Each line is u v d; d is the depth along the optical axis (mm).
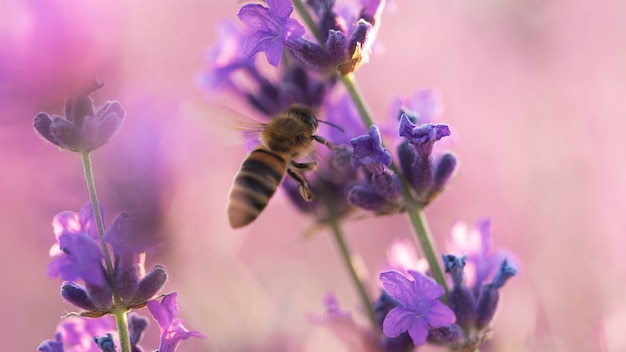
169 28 454
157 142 302
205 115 324
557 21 496
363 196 310
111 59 320
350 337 333
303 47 307
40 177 345
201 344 363
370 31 309
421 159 308
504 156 468
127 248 288
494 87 501
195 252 337
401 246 325
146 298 290
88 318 299
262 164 323
